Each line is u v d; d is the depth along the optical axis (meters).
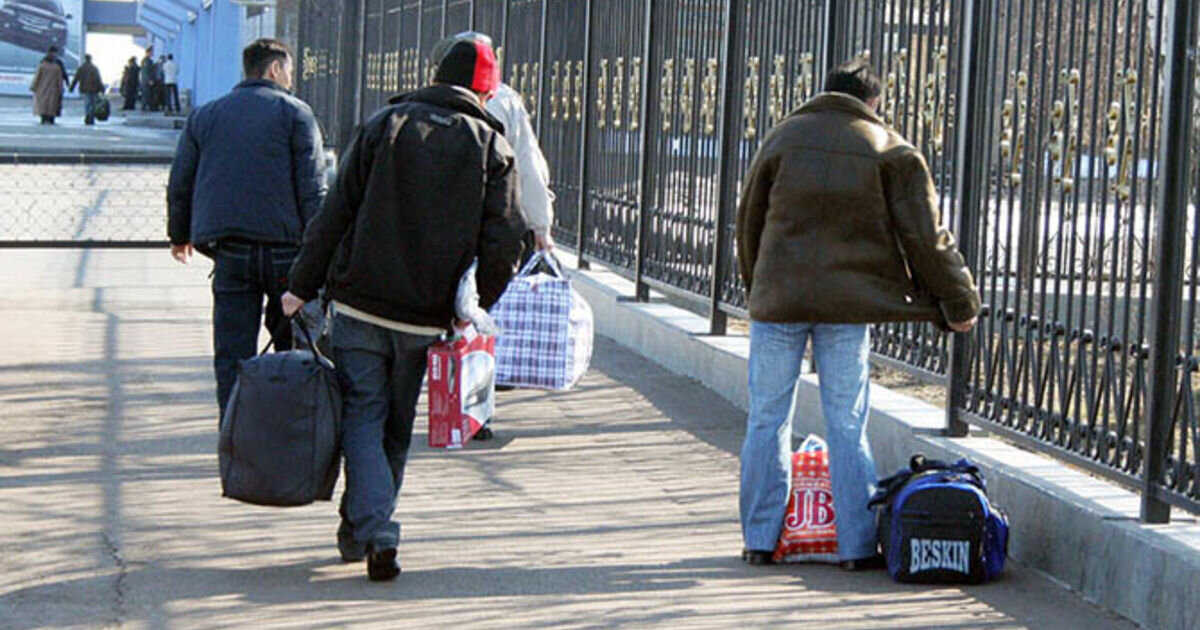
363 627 10.38
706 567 12.03
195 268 30.17
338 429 11.39
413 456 15.52
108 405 17.41
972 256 14.11
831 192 11.73
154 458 15.06
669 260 21.84
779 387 12.17
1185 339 10.96
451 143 11.17
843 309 11.78
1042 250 12.84
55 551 11.96
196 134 14.30
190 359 20.38
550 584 11.46
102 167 49.16
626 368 20.69
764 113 18.81
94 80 93.06
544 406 18.16
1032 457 13.42
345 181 11.22
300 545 12.33
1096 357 12.05
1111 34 11.91
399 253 11.20
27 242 24.95
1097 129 12.10
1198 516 10.93
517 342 16.84
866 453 12.09
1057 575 11.87
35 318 23.27
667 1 22.14
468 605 10.91
